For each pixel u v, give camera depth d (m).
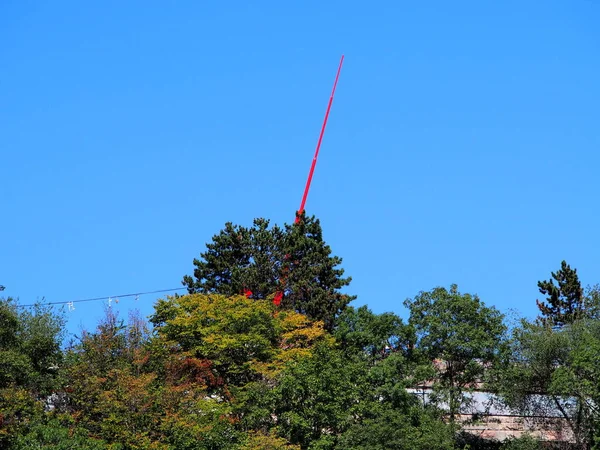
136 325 102.69
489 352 102.75
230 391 95.94
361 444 88.69
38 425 87.56
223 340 98.94
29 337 100.38
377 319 103.75
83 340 99.56
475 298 105.19
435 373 100.31
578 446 96.50
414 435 89.75
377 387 95.62
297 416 90.25
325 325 114.81
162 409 91.25
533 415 101.50
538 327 103.88
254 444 87.38
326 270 121.88
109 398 90.44
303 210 129.38
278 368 97.56
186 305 106.62
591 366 94.50
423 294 106.25
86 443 86.19
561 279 129.38
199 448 87.94
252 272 120.44
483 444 104.38
